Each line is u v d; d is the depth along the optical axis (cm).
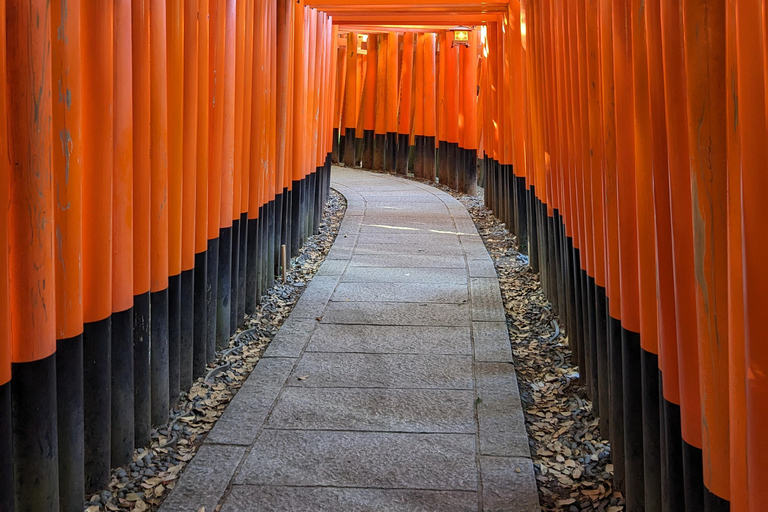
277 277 803
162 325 432
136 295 401
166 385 441
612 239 369
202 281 508
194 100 476
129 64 366
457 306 686
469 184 1477
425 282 773
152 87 407
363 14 1188
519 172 941
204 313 513
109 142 346
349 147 1938
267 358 550
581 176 479
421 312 667
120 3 354
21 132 274
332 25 1259
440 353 562
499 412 455
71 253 318
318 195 1105
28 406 291
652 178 281
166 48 430
